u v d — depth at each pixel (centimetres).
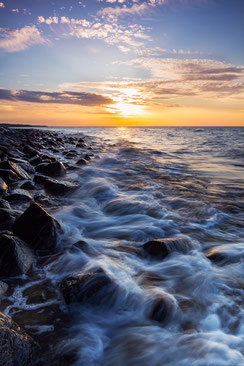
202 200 615
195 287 267
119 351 187
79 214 507
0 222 369
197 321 217
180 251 335
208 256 331
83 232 421
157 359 180
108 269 278
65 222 452
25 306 230
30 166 927
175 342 195
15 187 645
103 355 184
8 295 245
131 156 1603
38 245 334
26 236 337
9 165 742
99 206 575
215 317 221
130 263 312
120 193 688
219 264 314
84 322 215
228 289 264
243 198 638
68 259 309
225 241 390
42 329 204
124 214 516
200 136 4422
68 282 243
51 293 250
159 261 323
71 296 229
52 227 350
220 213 522
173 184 811
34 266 300
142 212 523
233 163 1302
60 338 196
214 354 183
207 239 398
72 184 693
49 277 278
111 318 221
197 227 447
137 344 194
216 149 2062
